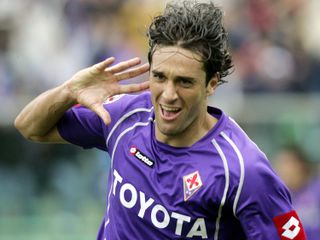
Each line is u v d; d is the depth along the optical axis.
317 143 32.56
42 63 37.69
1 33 38.62
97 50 38.34
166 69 15.27
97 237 17.50
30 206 32.19
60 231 31.89
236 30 40.62
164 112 15.48
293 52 40.62
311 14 43.22
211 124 16.42
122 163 16.55
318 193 29.33
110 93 17.02
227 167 15.76
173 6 15.88
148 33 15.84
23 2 39.81
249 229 15.86
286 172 29.55
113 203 16.64
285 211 15.87
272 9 42.16
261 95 34.88
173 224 15.98
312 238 29.14
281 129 32.88
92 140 17.92
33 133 18.17
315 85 39.22
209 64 15.59
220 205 15.81
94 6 39.59
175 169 16.03
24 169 32.38
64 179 32.12
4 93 36.00
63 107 17.47
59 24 39.50
